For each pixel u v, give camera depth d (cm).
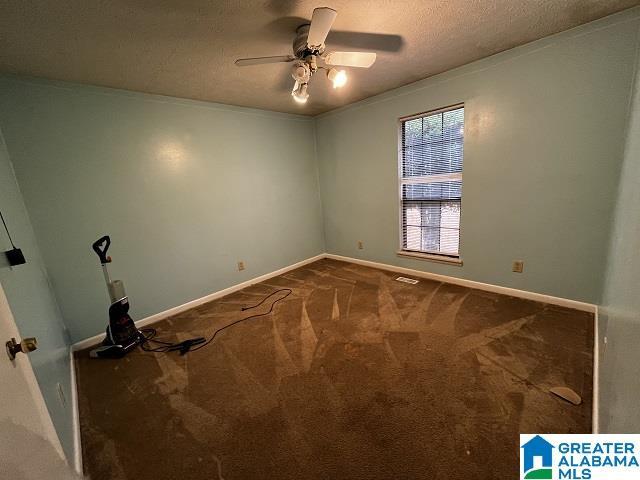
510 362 177
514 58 226
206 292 320
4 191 156
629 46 180
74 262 234
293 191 399
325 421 146
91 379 193
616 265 137
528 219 245
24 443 63
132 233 263
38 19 143
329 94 312
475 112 256
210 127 308
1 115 197
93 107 234
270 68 223
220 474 123
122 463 131
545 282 245
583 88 201
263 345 220
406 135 323
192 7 146
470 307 252
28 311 125
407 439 132
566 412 139
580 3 167
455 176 287
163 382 185
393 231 356
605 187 204
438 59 235
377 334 222
